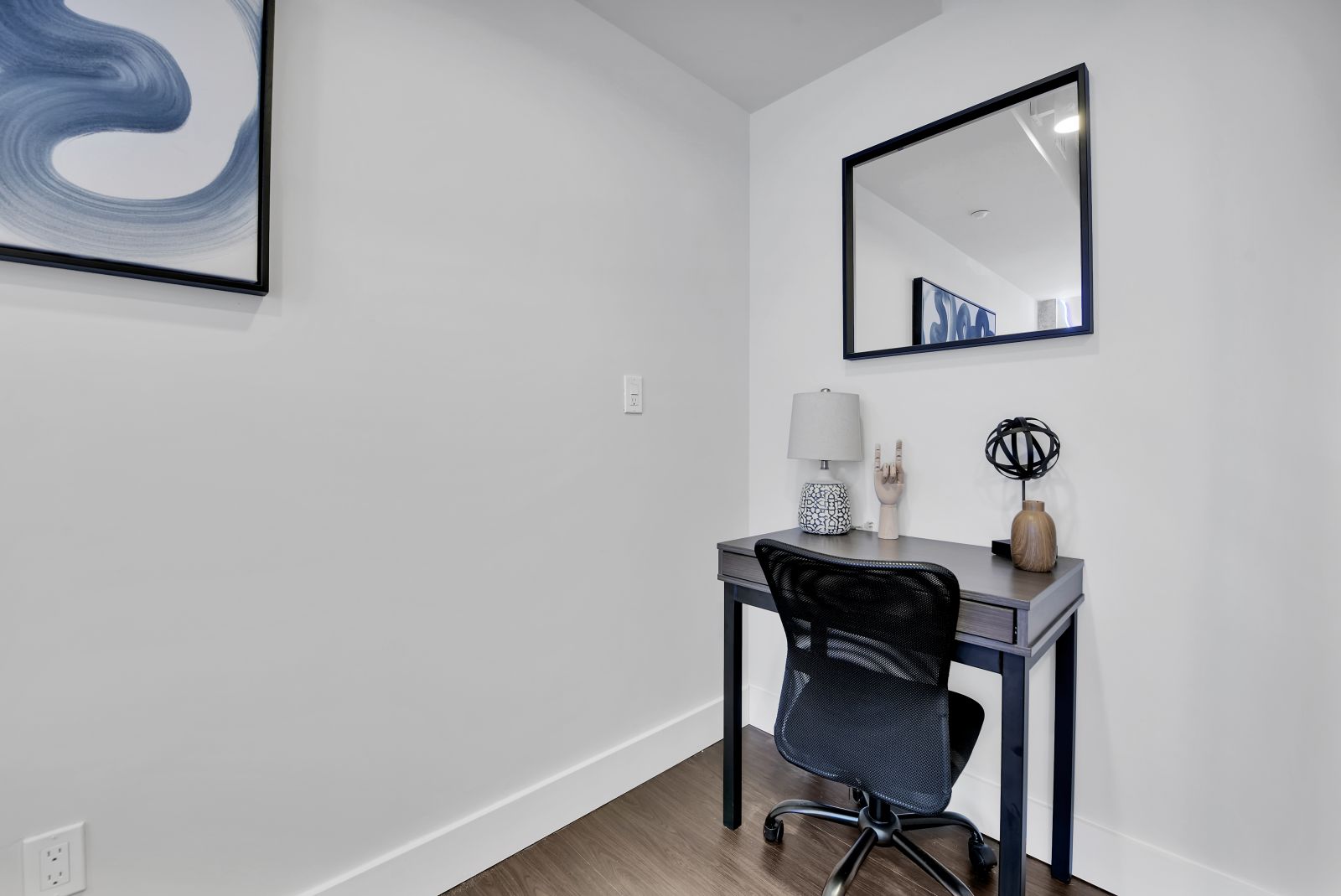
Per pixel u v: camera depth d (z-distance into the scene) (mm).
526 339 1604
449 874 1436
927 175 1794
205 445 1111
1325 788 1206
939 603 1148
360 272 1306
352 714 1298
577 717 1737
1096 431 1484
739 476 2275
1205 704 1338
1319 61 1210
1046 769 1561
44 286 961
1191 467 1354
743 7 1739
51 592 969
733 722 1662
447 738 1450
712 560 2162
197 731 1105
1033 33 1587
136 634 1043
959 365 1737
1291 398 1239
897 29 1845
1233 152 1300
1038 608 1185
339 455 1276
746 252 2303
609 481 1818
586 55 1748
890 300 1876
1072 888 1453
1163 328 1388
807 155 2127
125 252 1001
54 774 971
